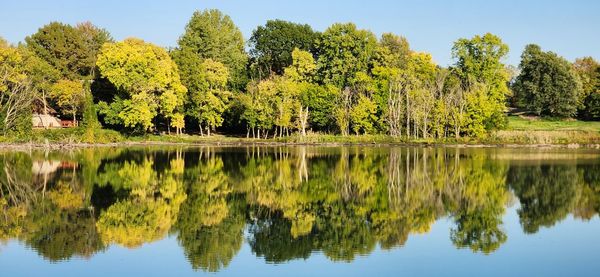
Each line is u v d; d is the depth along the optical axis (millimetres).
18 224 30531
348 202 37844
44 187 42250
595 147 86312
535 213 34219
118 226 30344
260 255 25391
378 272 22969
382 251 26078
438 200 38625
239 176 49469
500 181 46625
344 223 31656
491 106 95562
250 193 40812
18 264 23828
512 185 44594
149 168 54312
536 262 24234
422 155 71000
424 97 95062
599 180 46781
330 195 40438
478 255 25281
